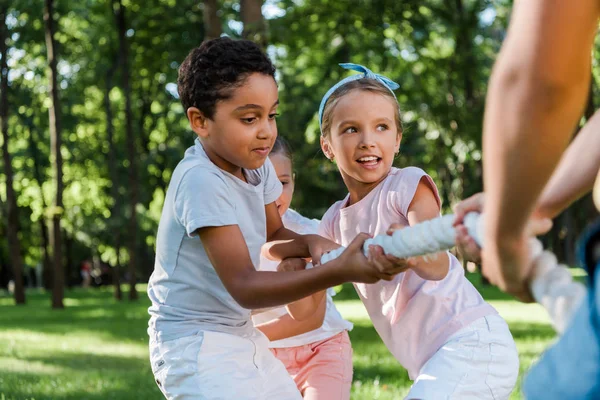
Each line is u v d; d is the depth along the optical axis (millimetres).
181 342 3037
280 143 4453
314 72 19953
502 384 3090
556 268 1378
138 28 20375
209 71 2793
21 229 39250
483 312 3162
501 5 22828
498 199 1283
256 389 3070
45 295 32875
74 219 35344
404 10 16531
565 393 1248
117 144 32469
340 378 4184
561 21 1151
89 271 45906
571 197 1591
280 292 2512
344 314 15289
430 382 3012
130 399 6660
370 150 3279
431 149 21453
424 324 3176
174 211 2963
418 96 18406
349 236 3445
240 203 3025
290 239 3326
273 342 4160
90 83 27562
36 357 10133
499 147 1242
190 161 2990
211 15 14312
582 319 1249
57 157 22438
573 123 1213
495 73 1245
